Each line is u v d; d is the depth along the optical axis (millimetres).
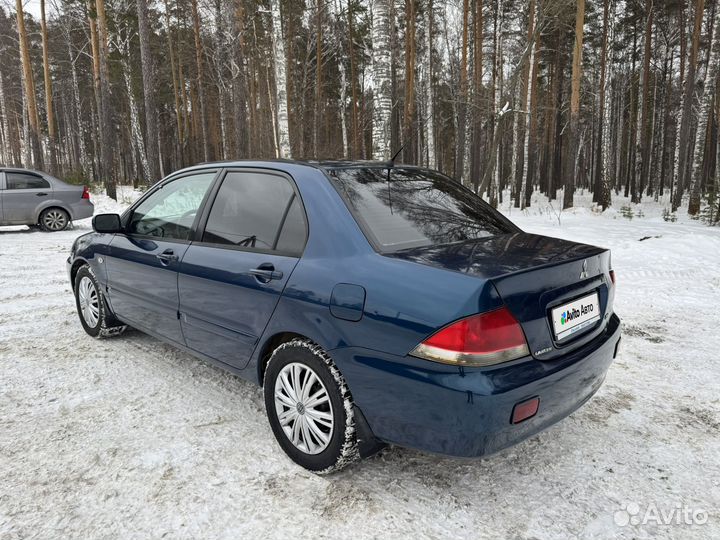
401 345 2041
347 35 30172
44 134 31922
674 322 5039
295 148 27562
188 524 2121
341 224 2455
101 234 4207
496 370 1940
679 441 2805
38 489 2348
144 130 47469
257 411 3133
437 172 3475
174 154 55719
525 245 2561
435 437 2020
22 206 11086
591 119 39281
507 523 2133
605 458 2627
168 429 2902
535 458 2625
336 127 38031
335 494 2322
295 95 30812
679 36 32938
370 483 2408
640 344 4414
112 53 31688
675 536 2053
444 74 34375
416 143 38625
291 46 27719
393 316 2062
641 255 8281
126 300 3859
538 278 2127
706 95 17375
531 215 19609
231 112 32375
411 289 2064
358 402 2230
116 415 3064
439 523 2129
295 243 2590
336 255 2391
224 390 3422
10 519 2143
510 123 26062
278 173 2865
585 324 2422
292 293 2453
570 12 21078
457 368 1908
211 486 2379
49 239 10180
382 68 11109
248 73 26906
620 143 40594
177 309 3299
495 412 1910
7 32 39531
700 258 7957
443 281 2021
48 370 3730
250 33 25391
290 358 2500
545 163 42062
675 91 41531
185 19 32688
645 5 29031
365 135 38562
